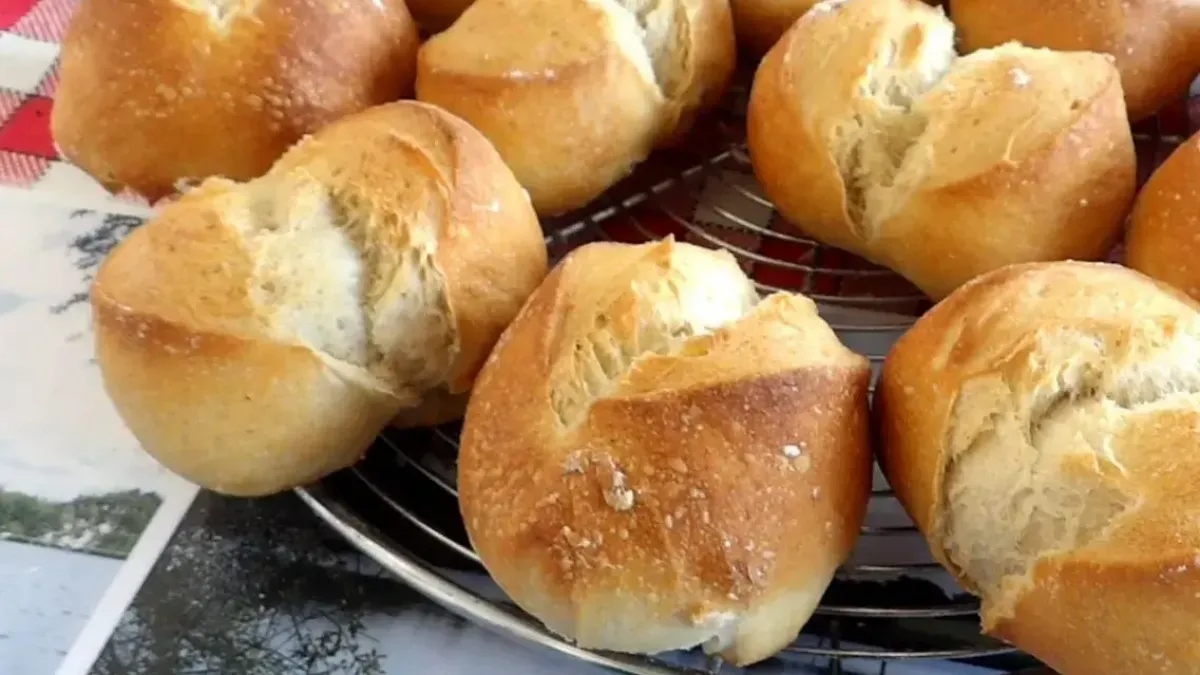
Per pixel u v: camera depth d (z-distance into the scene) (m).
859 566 0.26
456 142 0.27
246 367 0.25
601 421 0.23
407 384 0.27
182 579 0.27
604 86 0.30
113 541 0.27
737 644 0.23
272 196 0.27
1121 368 0.22
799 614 0.23
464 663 0.25
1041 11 0.30
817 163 0.29
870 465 0.25
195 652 0.26
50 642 0.26
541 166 0.30
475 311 0.26
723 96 0.34
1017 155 0.27
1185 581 0.20
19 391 0.30
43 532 0.27
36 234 0.33
